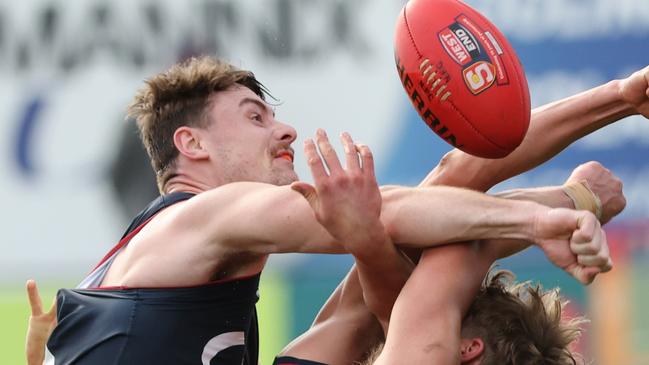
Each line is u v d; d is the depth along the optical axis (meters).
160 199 12.06
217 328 11.20
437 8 10.21
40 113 24.66
